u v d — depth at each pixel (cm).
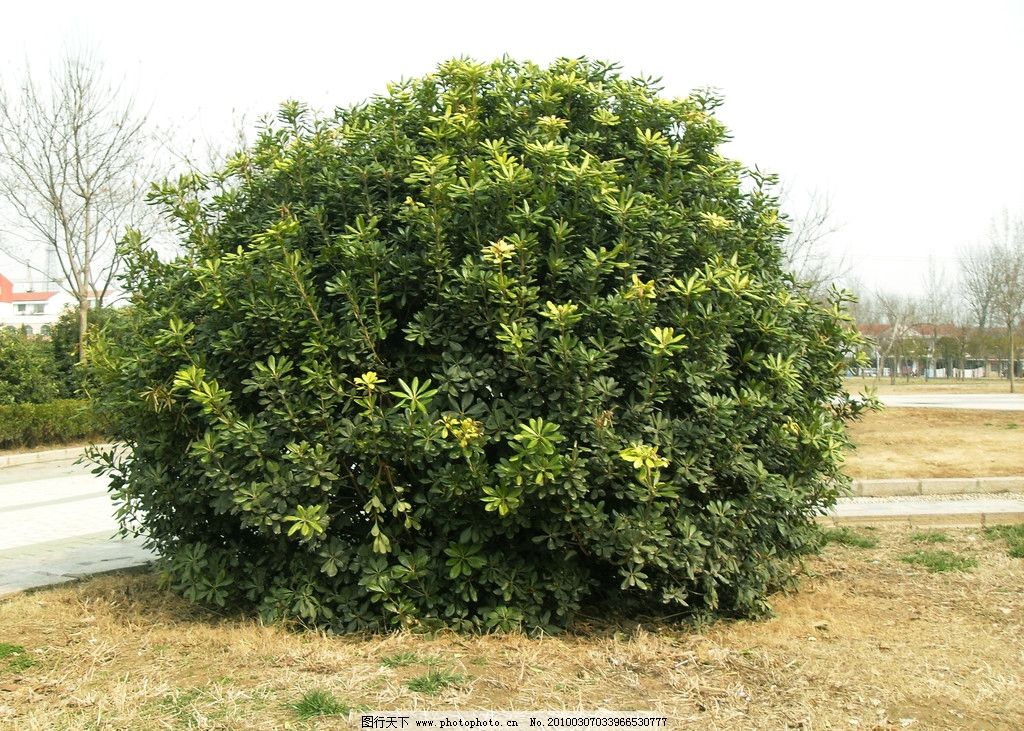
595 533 456
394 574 470
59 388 1723
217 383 468
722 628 508
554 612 493
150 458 528
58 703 394
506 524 455
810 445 527
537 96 545
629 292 463
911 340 4872
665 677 427
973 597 589
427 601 478
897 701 404
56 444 1619
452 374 460
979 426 1496
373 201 522
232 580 509
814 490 548
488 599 486
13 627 498
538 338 458
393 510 460
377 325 470
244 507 452
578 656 452
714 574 482
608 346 461
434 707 383
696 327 485
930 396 2802
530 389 460
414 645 459
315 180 534
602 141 539
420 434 445
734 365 521
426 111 553
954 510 866
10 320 6284
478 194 473
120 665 443
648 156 546
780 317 534
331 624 484
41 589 593
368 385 452
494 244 449
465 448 439
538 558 489
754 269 552
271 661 440
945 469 1106
